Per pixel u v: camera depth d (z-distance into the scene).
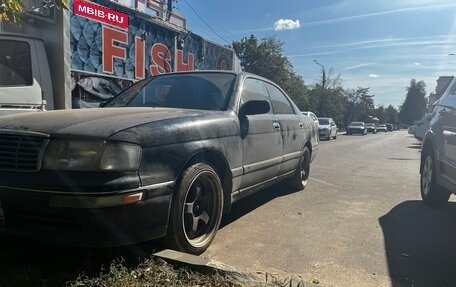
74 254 3.54
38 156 3.05
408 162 12.72
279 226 4.95
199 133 3.78
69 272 3.21
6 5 3.63
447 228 4.99
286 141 5.83
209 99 4.68
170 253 3.47
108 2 7.65
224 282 3.17
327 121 31.69
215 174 3.96
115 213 2.98
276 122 5.52
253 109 4.64
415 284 3.44
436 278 3.56
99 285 2.97
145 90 5.08
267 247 4.22
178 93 4.85
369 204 6.23
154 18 8.84
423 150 6.45
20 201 3.03
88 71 7.31
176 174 3.45
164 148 3.37
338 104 64.56
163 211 3.33
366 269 3.72
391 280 3.51
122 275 3.05
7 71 6.30
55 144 3.07
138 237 3.17
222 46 12.09
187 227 3.73
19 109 6.38
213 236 4.03
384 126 85.75
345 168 10.71
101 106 5.05
